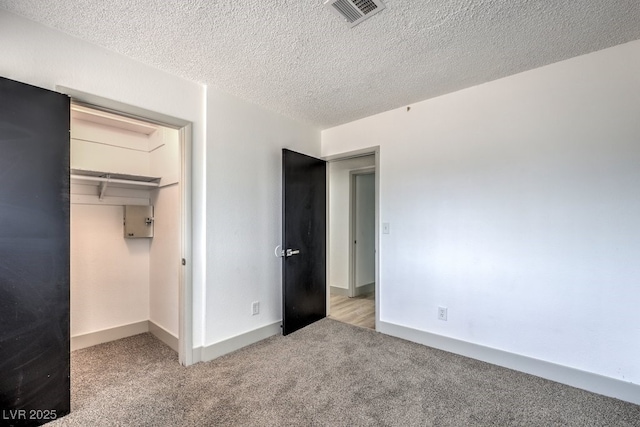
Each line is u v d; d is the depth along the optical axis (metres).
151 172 3.21
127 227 3.03
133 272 3.14
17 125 1.60
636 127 1.95
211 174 2.58
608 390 2.01
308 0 1.54
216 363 2.45
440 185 2.78
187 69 2.29
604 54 2.04
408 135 2.99
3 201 1.56
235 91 2.67
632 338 1.95
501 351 2.43
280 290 3.19
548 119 2.25
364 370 2.33
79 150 2.81
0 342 1.54
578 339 2.13
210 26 1.77
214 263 2.59
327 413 1.81
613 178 2.02
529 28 1.79
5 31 1.65
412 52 2.05
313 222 3.47
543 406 1.89
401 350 2.71
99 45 1.98
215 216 2.61
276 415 1.78
